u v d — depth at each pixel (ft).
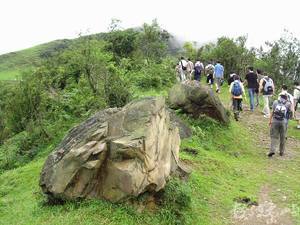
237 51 103.55
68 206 29.99
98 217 28.30
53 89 66.39
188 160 41.83
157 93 73.36
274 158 48.65
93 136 30.40
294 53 98.17
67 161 30.19
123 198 29.22
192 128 50.47
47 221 28.73
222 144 50.88
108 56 63.52
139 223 28.53
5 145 57.52
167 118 33.65
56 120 58.54
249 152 50.37
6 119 62.64
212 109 54.44
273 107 49.19
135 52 104.17
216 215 32.40
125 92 55.57
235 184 39.01
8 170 50.67
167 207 30.35
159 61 104.83
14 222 30.53
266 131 58.85
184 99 53.98
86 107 58.08
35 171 43.50
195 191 35.22
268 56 100.27
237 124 60.08
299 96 63.57
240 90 62.75
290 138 57.11
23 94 60.80
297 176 42.65
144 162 29.37
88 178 29.99
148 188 29.96
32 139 56.34
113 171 29.40
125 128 30.53
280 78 96.78
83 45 63.21
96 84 59.36
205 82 96.99
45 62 71.87
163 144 32.01
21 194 38.11
